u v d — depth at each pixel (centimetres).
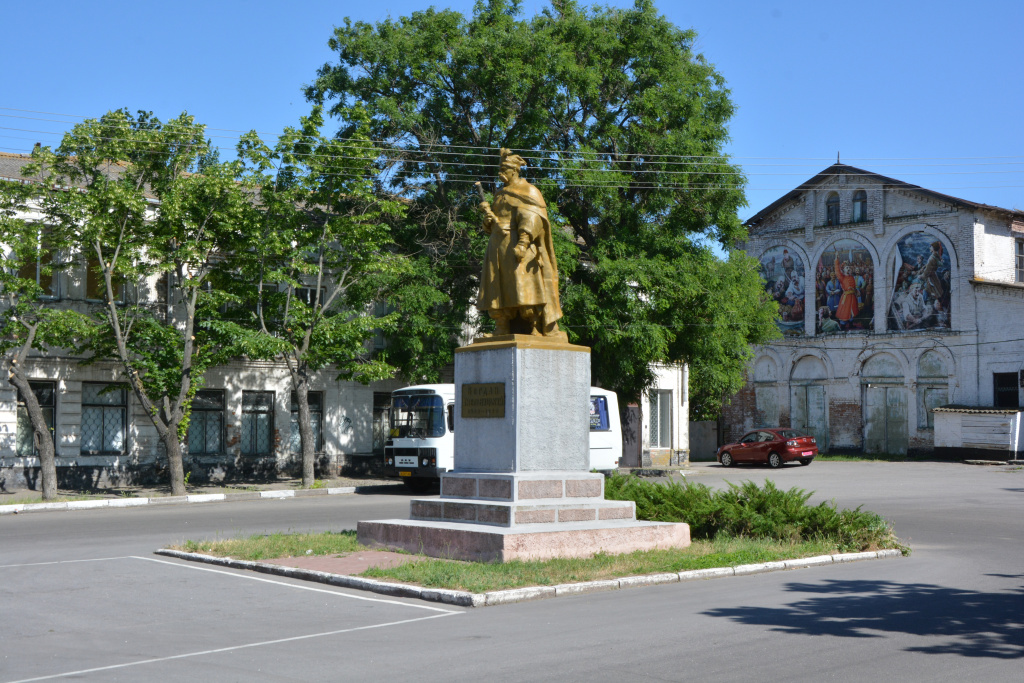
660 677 718
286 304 2839
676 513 1533
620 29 3375
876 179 5044
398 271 2888
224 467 3141
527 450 1330
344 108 3008
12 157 3064
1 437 2694
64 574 1246
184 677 727
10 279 2339
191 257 2520
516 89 3116
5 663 778
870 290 5062
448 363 3347
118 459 2920
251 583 1166
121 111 2486
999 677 720
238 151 2659
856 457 4919
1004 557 1427
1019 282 4894
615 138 3372
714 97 3556
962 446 4550
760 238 5497
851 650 807
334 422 3425
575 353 1389
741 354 3781
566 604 1016
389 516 2019
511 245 1409
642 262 3141
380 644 836
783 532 1487
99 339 2625
